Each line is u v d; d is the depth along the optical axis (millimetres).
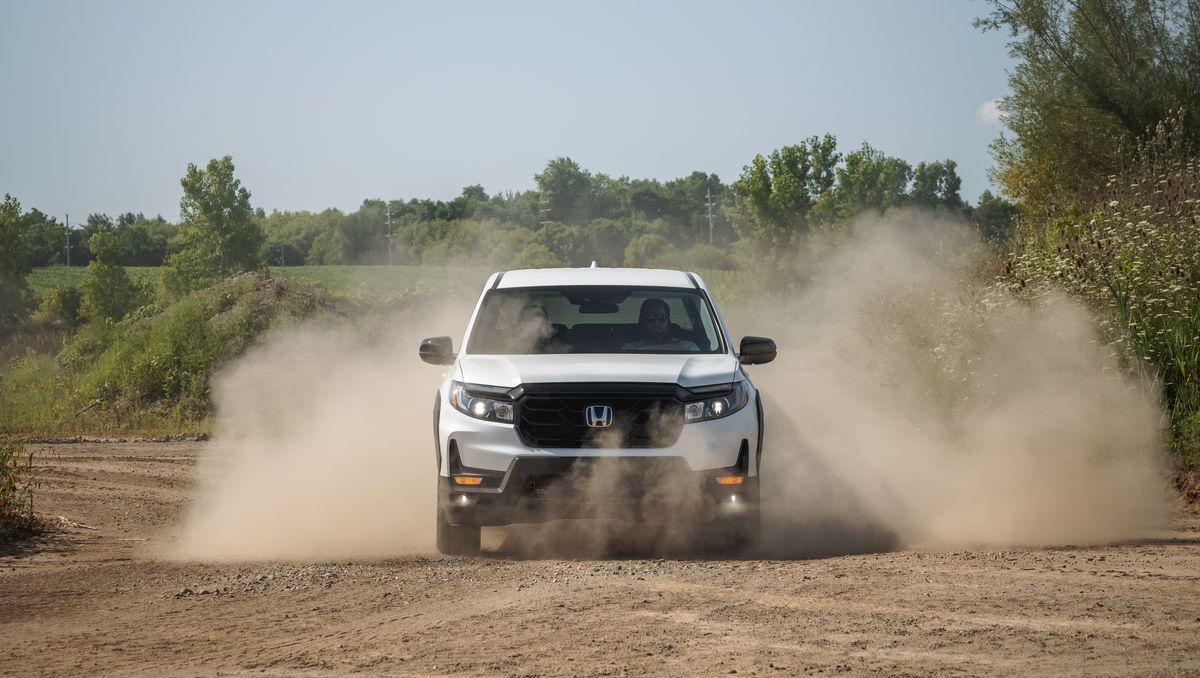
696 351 12359
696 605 8562
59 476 19156
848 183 84062
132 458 21812
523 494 10812
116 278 84938
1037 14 29484
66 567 11281
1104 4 29172
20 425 29781
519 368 11422
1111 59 29375
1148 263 16234
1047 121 29844
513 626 8055
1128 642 7242
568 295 13336
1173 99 27984
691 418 10898
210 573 10781
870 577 9555
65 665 7336
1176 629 7582
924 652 7074
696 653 7164
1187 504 13234
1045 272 17047
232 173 92000
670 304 13117
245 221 91938
